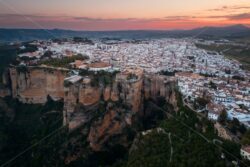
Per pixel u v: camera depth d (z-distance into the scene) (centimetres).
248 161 15838
